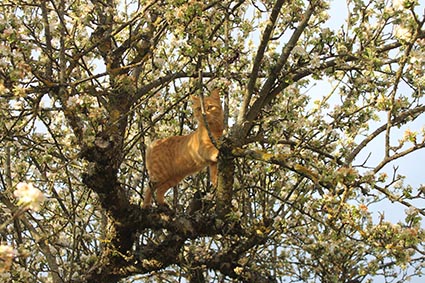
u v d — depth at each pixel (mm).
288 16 8242
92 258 8297
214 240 9180
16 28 6777
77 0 8312
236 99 10305
